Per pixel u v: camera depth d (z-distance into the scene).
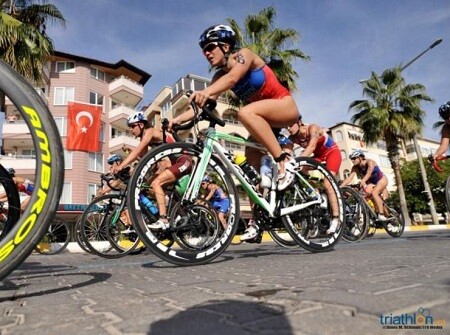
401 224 7.02
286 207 3.03
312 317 0.87
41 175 1.39
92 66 23.98
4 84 1.38
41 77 11.90
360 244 4.35
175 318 0.97
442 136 4.59
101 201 5.21
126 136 23.02
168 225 3.16
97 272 2.42
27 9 12.00
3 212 3.17
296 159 3.25
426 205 26.75
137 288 1.57
